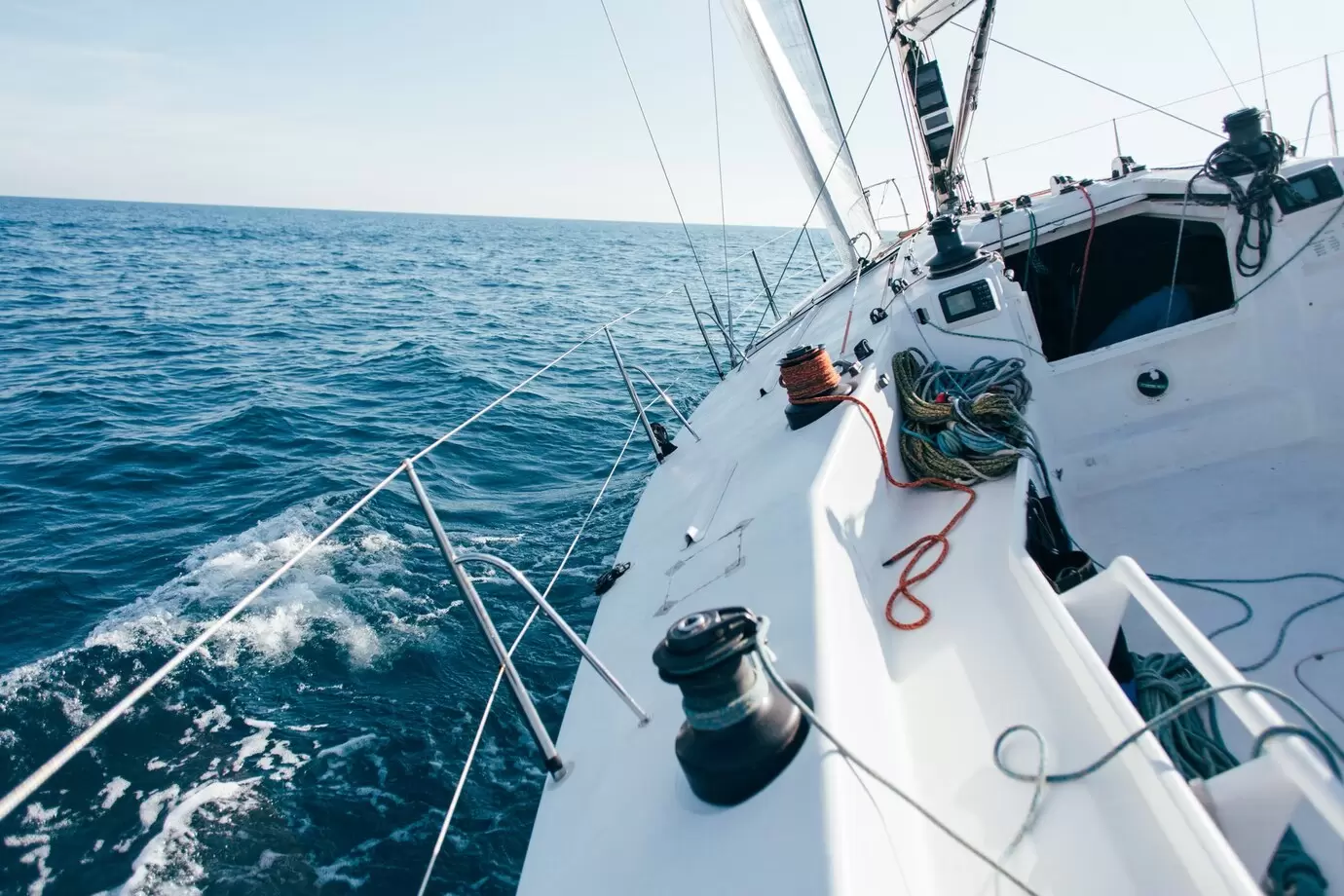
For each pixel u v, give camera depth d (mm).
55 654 5426
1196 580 2434
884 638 2082
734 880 1273
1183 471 3062
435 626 5500
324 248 53719
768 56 6613
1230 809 1276
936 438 2930
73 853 3811
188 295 26219
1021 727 1501
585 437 9805
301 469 8930
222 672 5086
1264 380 3051
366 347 16500
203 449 9797
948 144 5926
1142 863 1291
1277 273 3004
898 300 4051
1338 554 2400
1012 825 1449
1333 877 1401
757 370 5145
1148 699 1743
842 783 1342
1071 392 3275
